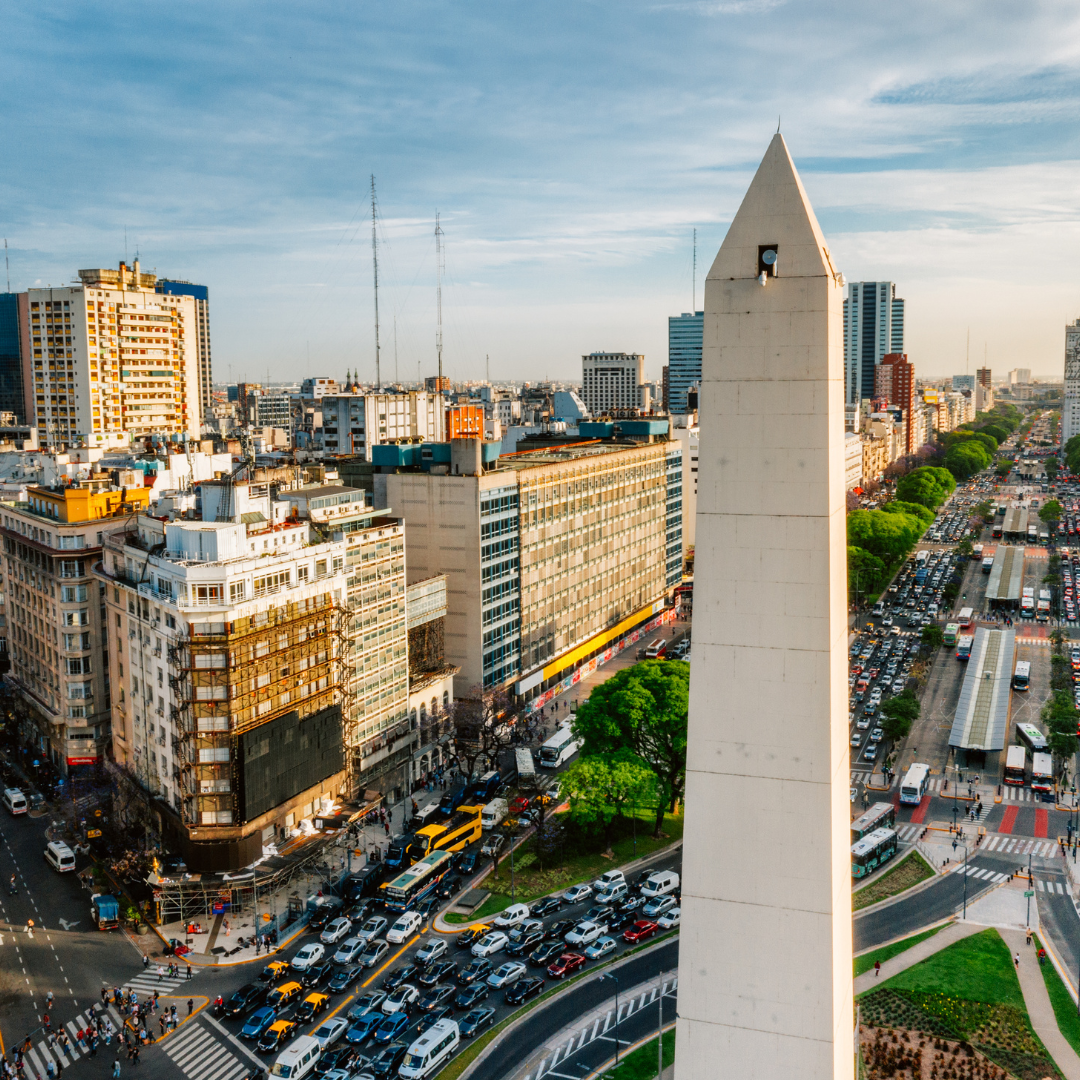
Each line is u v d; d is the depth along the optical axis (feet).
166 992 324.60
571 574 642.63
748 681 155.84
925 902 378.94
